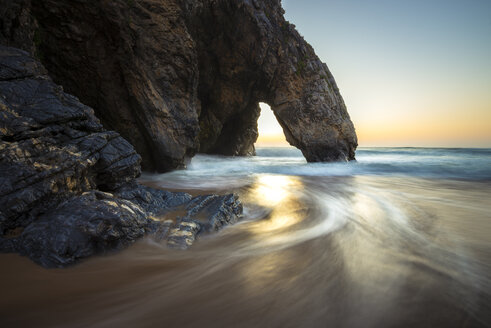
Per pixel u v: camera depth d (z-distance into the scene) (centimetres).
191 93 1350
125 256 360
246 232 489
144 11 1125
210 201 592
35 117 491
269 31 1733
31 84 540
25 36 731
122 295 270
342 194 898
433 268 335
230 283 297
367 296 271
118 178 604
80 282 291
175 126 1264
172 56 1233
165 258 363
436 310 246
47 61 966
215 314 239
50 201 410
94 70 1037
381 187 1050
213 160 2427
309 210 666
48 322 224
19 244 331
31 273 295
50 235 332
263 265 345
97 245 353
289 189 981
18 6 698
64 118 534
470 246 414
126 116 1147
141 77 1119
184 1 1309
